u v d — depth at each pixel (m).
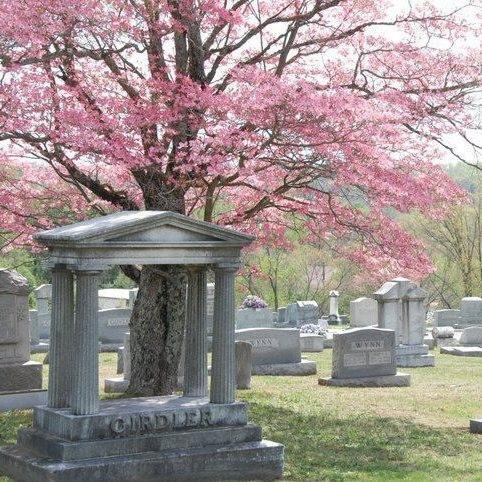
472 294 56.03
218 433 12.04
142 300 17.88
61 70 16.61
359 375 23.78
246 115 14.68
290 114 14.59
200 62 17.27
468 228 54.69
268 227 19.80
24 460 11.12
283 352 25.83
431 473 12.77
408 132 16.66
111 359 28.16
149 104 15.61
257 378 24.52
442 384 24.34
